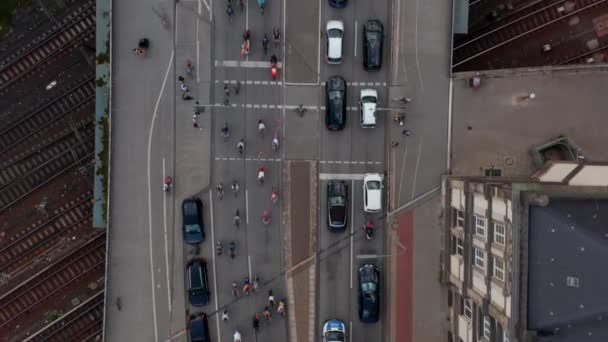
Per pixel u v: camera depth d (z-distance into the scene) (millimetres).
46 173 52156
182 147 48594
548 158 48688
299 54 48531
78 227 52031
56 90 52312
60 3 52156
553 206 31781
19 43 52219
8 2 51969
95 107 51375
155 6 48312
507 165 48781
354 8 48531
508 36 52406
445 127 49062
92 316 51219
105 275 48062
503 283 35312
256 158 48688
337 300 48875
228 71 48500
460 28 48812
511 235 33125
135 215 48562
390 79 48875
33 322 51094
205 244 48719
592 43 52281
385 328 48906
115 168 48469
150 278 48562
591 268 30422
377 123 48875
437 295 48875
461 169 49000
